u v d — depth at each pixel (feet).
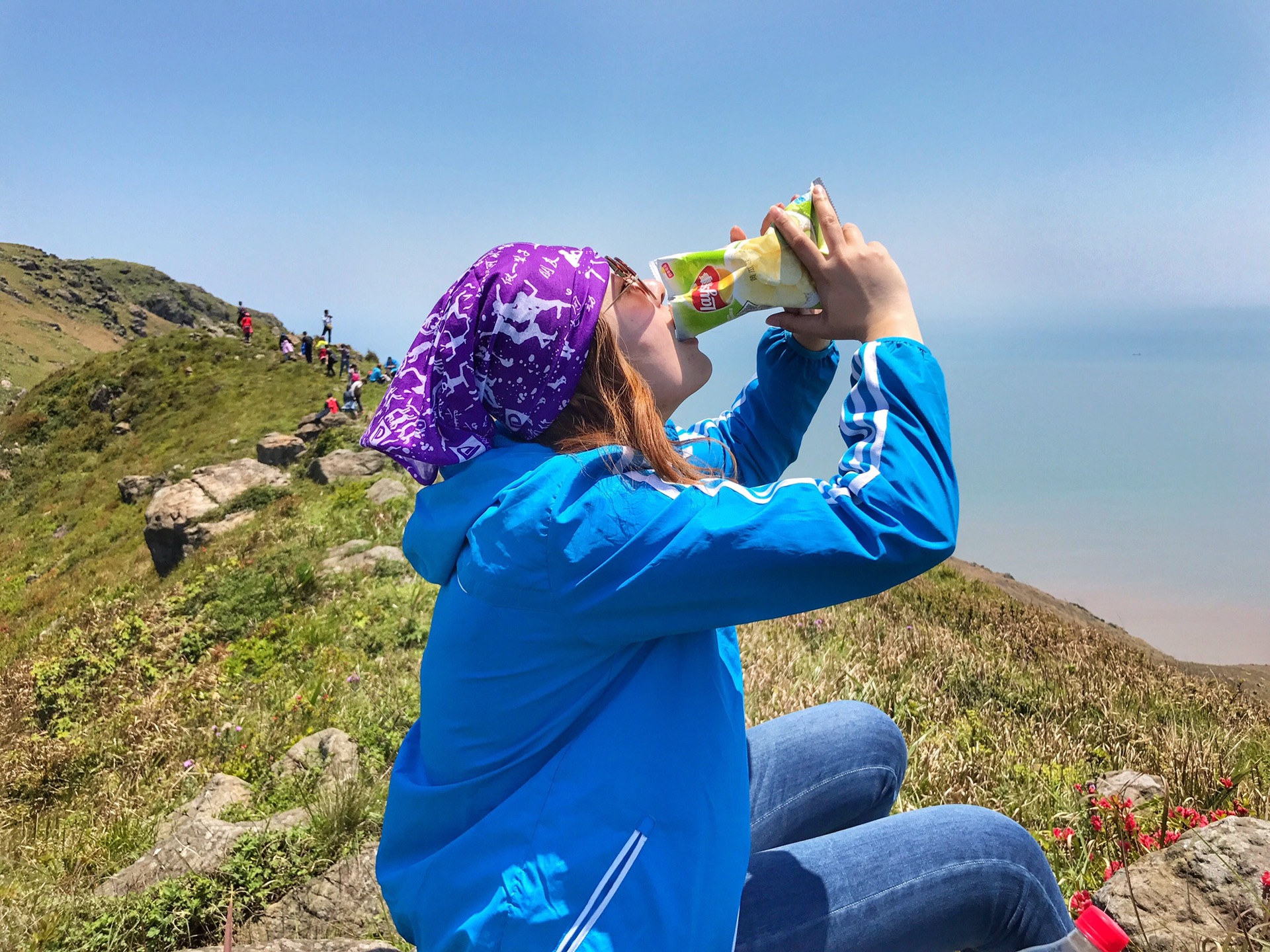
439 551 4.03
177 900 11.71
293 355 138.72
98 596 74.84
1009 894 4.50
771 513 3.41
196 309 595.47
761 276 4.05
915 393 3.70
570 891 3.43
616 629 3.55
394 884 4.22
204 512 66.74
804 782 5.36
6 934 11.85
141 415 132.46
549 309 3.76
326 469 67.92
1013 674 23.17
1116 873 8.41
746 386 5.94
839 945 4.16
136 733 26.40
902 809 11.87
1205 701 23.80
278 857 12.28
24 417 139.03
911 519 3.46
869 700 18.06
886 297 4.06
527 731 3.81
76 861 16.55
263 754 21.65
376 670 27.32
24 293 453.99
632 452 3.67
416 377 3.97
